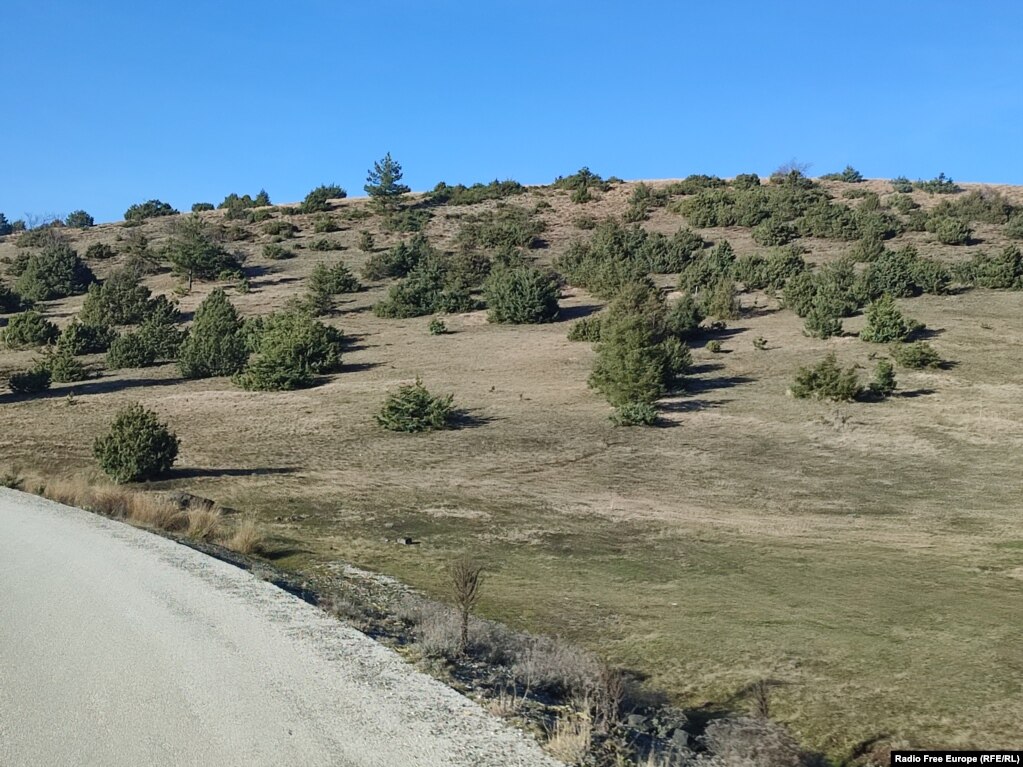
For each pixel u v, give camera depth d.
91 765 4.88
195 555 11.76
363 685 6.42
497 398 39.16
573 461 28.25
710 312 54.94
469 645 8.62
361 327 60.84
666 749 6.34
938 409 33.62
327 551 15.62
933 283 57.59
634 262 71.94
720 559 15.62
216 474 26.08
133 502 17.00
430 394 40.03
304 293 72.62
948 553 15.96
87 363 53.25
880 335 44.53
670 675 9.15
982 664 9.15
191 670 6.58
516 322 59.66
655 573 14.48
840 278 58.53
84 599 8.92
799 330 49.78
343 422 35.09
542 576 14.20
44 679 6.36
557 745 5.51
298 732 5.41
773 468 26.91
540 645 8.99
